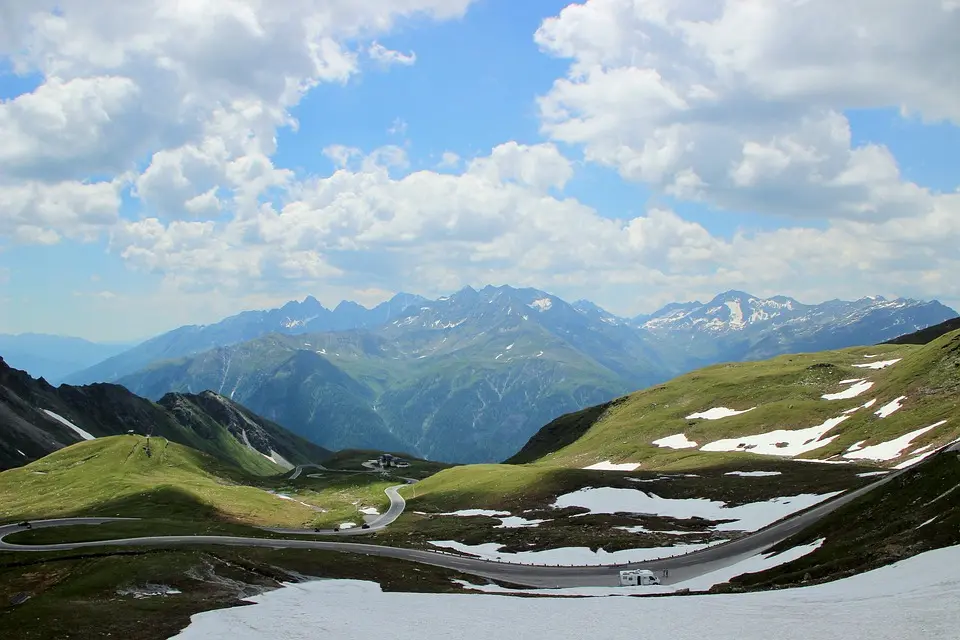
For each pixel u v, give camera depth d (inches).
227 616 2593.5
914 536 2760.8
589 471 7298.2
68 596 2844.5
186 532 5019.7
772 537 4097.0
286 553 3961.6
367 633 2336.4
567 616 2529.5
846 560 2802.7
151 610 2652.6
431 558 4389.8
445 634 2304.4
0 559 3750.0
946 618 1840.6
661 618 2357.3
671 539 4576.8
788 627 2022.6
